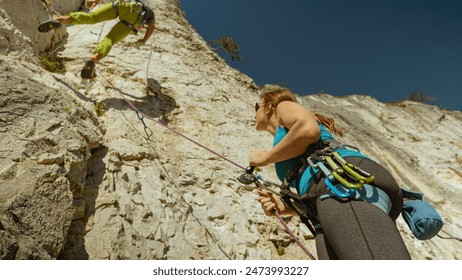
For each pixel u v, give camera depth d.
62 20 5.44
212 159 5.84
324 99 16.75
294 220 5.25
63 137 3.66
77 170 3.58
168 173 5.05
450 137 14.95
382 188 1.77
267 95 2.29
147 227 3.88
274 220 5.11
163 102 6.69
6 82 3.78
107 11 5.79
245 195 5.39
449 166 12.76
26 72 4.60
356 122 14.52
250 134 7.22
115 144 4.84
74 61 6.87
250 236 4.71
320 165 1.84
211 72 9.17
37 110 3.73
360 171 1.72
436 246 6.92
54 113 3.88
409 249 6.25
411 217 1.96
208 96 7.67
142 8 6.03
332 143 1.97
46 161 3.28
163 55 8.41
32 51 5.64
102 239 3.39
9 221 2.60
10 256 2.38
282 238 4.89
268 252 4.66
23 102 3.68
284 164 2.14
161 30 9.68
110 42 5.83
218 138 6.50
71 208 3.19
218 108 7.47
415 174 11.77
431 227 1.89
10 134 3.27
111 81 6.54
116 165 4.33
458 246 7.30
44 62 6.14
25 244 2.57
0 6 5.41
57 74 5.86
